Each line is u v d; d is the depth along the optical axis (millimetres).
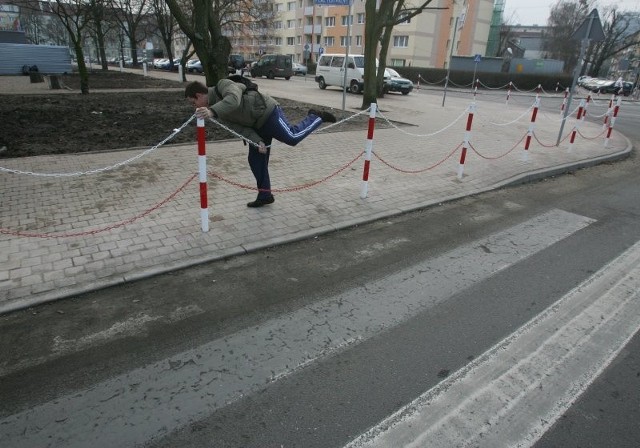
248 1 39438
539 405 2650
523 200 6707
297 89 25250
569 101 10398
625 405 2652
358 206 5973
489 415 2568
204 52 12328
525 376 2895
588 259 4676
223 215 5367
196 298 3742
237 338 3225
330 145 9414
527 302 3801
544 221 5801
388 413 2566
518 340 3271
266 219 5336
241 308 3613
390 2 14969
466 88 41094
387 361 3012
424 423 2500
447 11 50781
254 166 5402
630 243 5133
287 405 2609
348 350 3117
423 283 4090
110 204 5504
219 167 7203
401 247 4879
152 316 3467
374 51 15719
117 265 4145
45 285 3773
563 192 7211
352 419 2516
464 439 2402
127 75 33469
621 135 13484
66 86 21422
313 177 7094
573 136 9914
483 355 3096
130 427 2428
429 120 14102
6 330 3246
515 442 2389
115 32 58531
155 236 4742
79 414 2508
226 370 2893
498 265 4492
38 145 8211
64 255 4273
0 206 5332
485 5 56688
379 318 3516
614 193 7223
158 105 14406
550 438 2412
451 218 5824
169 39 41312
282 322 3434
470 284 4090
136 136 9273
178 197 5832
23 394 2646
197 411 2549
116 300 3674
